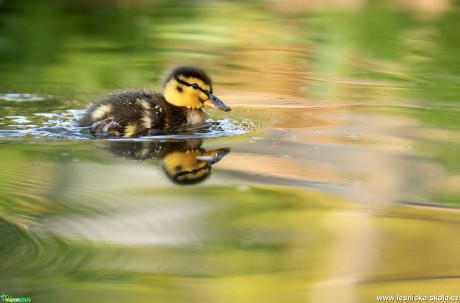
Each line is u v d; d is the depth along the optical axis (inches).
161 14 994.7
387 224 399.2
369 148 524.7
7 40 835.4
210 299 318.7
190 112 592.4
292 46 860.0
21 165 479.5
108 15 976.3
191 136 554.3
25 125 561.0
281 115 612.1
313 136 553.3
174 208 415.2
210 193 439.5
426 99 666.8
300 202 427.2
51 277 336.2
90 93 649.6
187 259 356.2
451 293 329.7
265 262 352.5
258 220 402.3
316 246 373.1
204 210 413.4
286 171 476.7
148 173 470.6
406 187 450.6
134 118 561.0
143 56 796.0
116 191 439.2
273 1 1070.4
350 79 739.4
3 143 522.9
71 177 459.5
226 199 431.2
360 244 371.2
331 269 347.3
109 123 552.4
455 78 742.5
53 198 426.6
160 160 497.0
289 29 933.2
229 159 499.8
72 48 815.7
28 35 860.0
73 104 618.2
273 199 430.9
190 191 441.4
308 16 997.8
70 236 378.0
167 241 374.6
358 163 492.7
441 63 801.6
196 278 337.7
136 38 874.1
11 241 371.2
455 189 447.2
